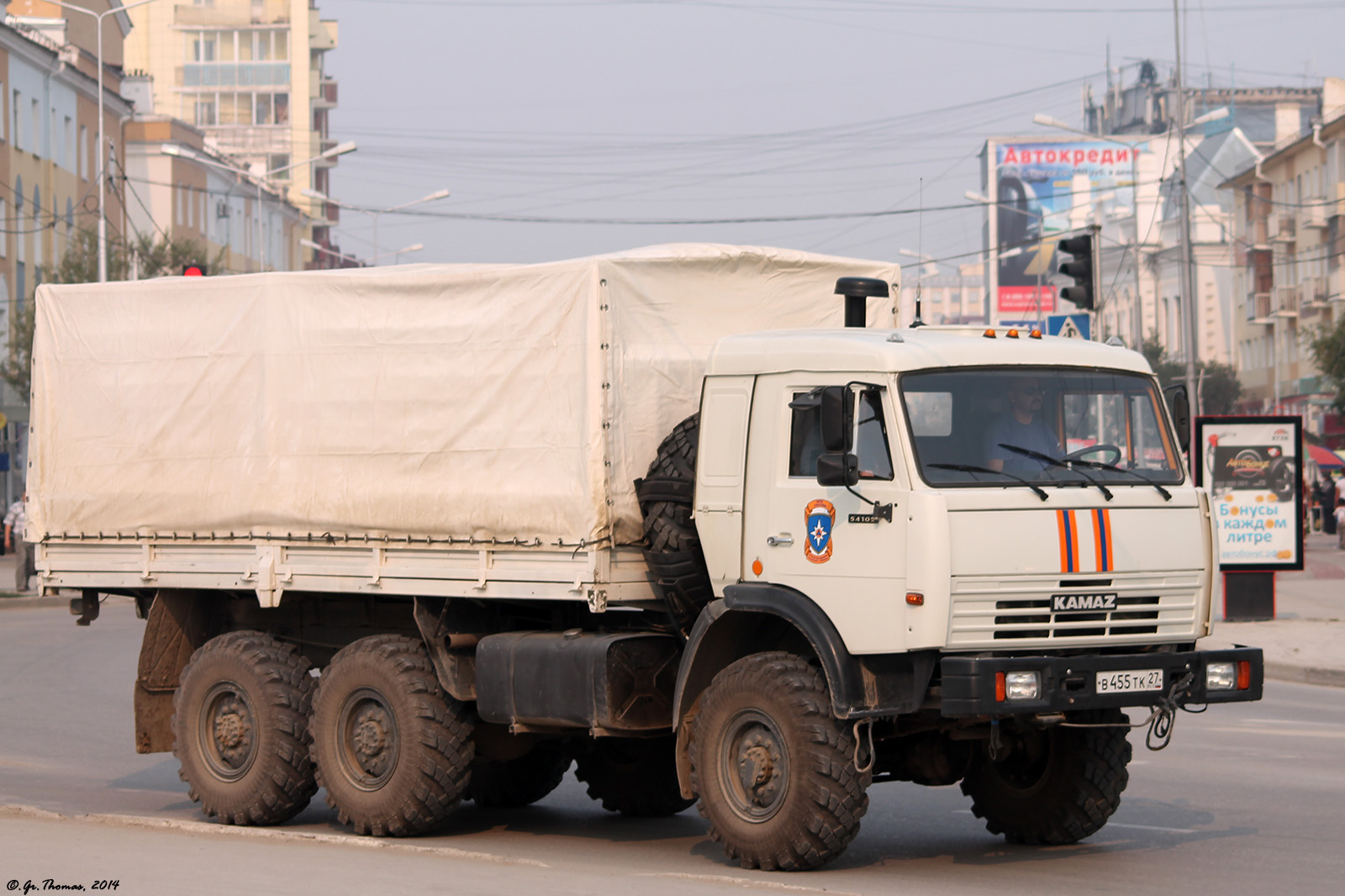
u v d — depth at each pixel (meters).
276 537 13.55
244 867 10.66
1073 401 11.24
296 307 13.48
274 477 13.52
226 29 138.88
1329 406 80.88
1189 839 12.36
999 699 10.27
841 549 10.78
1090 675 10.55
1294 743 17.47
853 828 10.70
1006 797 12.30
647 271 12.19
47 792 15.35
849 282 12.49
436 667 12.70
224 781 13.63
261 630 14.45
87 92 75.31
